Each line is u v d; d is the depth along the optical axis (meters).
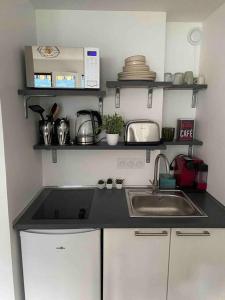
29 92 1.49
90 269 1.48
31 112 1.71
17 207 1.46
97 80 1.56
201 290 1.54
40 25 1.82
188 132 2.07
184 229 1.46
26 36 1.62
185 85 1.87
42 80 1.54
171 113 2.13
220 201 1.71
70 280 1.48
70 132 1.96
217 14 1.73
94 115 1.81
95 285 1.50
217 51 1.72
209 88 1.86
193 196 1.87
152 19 1.82
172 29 2.01
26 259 1.45
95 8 1.77
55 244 1.43
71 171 2.03
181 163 2.05
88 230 1.44
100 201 1.77
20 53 1.51
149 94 1.91
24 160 1.58
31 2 1.67
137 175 2.05
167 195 1.91
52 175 2.03
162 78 1.89
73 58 1.53
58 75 1.54
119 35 1.84
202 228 1.46
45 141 1.76
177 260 1.49
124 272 1.50
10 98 1.36
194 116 2.14
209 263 1.50
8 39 1.33
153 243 1.47
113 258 1.48
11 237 1.37
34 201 1.74
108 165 2.03
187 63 2.06
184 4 1.67
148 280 1.52
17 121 1.46
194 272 1.51
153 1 1.63
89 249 1.46
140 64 1.66
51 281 1.48
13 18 1.39
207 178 1.94
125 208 1.65
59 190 1.99
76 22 1.82
